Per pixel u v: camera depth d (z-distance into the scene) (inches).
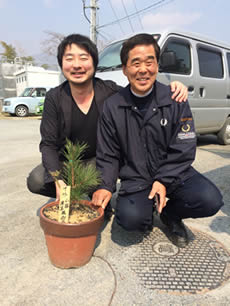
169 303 59.4
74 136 83.3
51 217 65.9
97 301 59.7
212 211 72.0
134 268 70.3
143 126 73.1
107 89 84.3
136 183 76.3
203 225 93.2
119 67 172.1
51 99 78.5
